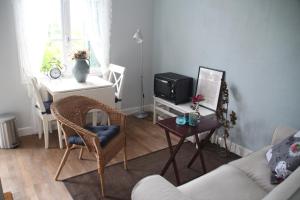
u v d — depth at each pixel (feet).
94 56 12.26
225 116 10.25
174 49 12.43
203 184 5.82
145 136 11.46
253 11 8.67
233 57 9.61
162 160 9.50
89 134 7.00
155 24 13.42
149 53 13.99
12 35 10.25
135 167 9.02
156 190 4.70
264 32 8.45
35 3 10.18
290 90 8.07
